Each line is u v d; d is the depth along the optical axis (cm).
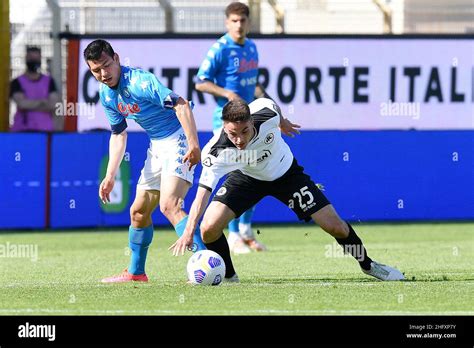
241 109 2550
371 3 6172
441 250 4159
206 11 6062
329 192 5306
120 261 3834
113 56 2798
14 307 2447
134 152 5275
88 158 5297
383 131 5353
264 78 5856
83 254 4141
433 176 5394
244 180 2895
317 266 3534
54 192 5266
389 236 4888
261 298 2561
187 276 3044
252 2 6081
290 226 5525
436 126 5975
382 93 5925
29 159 5212
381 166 5350
